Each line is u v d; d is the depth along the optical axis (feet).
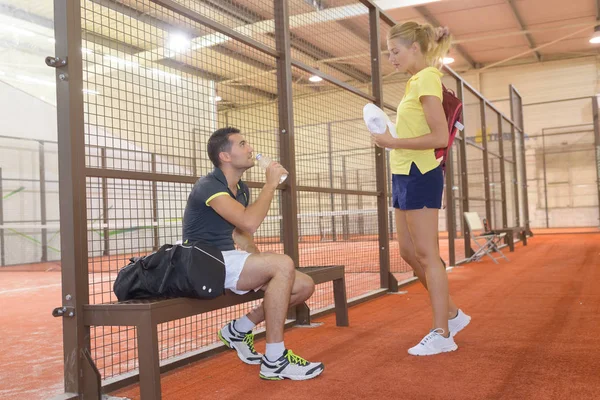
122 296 7.34
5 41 34.71
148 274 7.24
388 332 10.52
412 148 8.62
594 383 6.78
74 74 7.00
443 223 61.62
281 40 12.09
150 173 8.38
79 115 7.06
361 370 7.82
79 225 6.95
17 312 15.55
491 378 7.16
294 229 11.88
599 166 50.60
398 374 7.53
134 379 7.66
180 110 22.98
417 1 35.78
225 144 8.16
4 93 34.24
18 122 34.60
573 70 58.03
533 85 59.62
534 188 59.06
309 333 10.73
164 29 9.66
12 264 32.78
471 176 47.21
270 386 7.26
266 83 12.80
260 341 10.27
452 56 57.06
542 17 47.75
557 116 58.39
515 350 8.66
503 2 44.16
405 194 8.90
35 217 34.47
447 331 8.76
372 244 28.58
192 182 9.36
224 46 11.42
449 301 9.41
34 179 34.24
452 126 9.14
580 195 57.26
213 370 8.25
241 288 7.82
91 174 7.24
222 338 8.81
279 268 7.77
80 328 6.88
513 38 52.90
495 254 30.35
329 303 14.56
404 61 9.29
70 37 6.99
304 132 43.68
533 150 59.26
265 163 8.28
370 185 49.32
